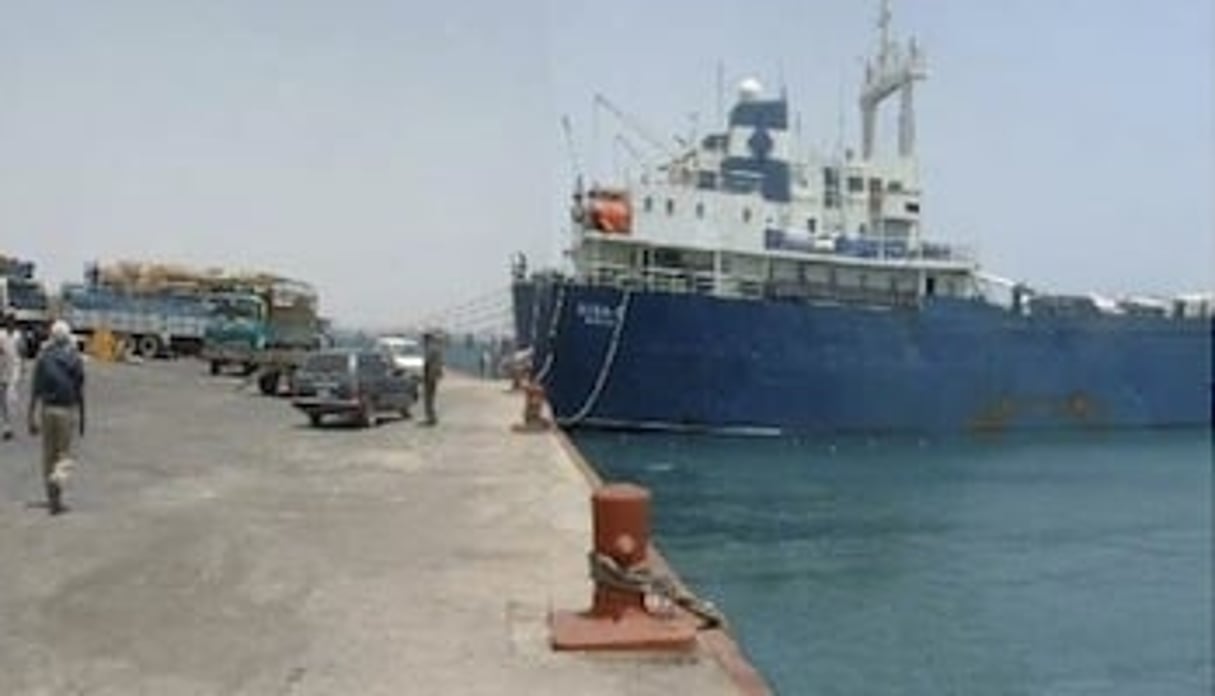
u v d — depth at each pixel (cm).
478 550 1166
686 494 3709
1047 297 5781
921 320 5228
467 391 4522
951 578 2520
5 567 1038
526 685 713
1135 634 2062
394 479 1762
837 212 5400
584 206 4938
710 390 4825
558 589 984
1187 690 1703
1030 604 2283
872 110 5919
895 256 5334
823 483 4066
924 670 1770
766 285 5091
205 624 852
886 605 2220
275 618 874
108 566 1053
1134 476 4669
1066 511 3688
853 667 1752
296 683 709
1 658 752
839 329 5044
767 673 1716
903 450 5112
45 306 4462
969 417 5403
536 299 4916
